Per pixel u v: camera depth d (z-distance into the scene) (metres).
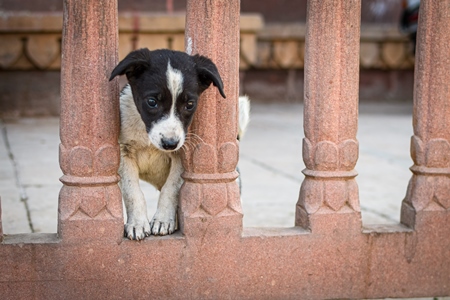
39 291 1.89
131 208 1.97
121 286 1.91
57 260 1.88
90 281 1.90
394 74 7.57
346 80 1.95
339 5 1.93
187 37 1.94
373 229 2.01
